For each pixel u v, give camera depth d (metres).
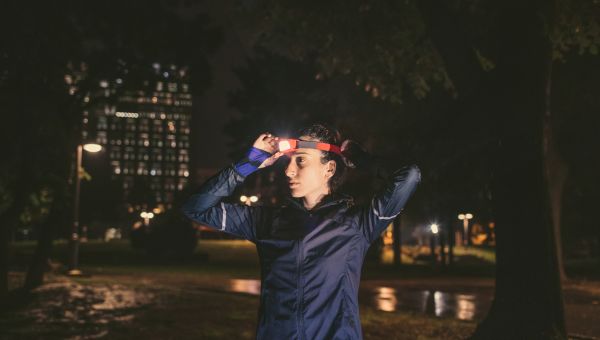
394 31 11.39
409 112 21.64
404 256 54.47
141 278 24.58
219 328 10.75
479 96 8.79
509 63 8.52
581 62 22.25
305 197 2.69
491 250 56.12
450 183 27.59
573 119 25.97
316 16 11.22
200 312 13.05
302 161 2.62
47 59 12.12
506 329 8.27
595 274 31.84
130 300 15.51
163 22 16.91
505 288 8.43
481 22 10.48
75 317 12.20
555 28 10.10
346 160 2.75
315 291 2.43
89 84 17.31
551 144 26.31
